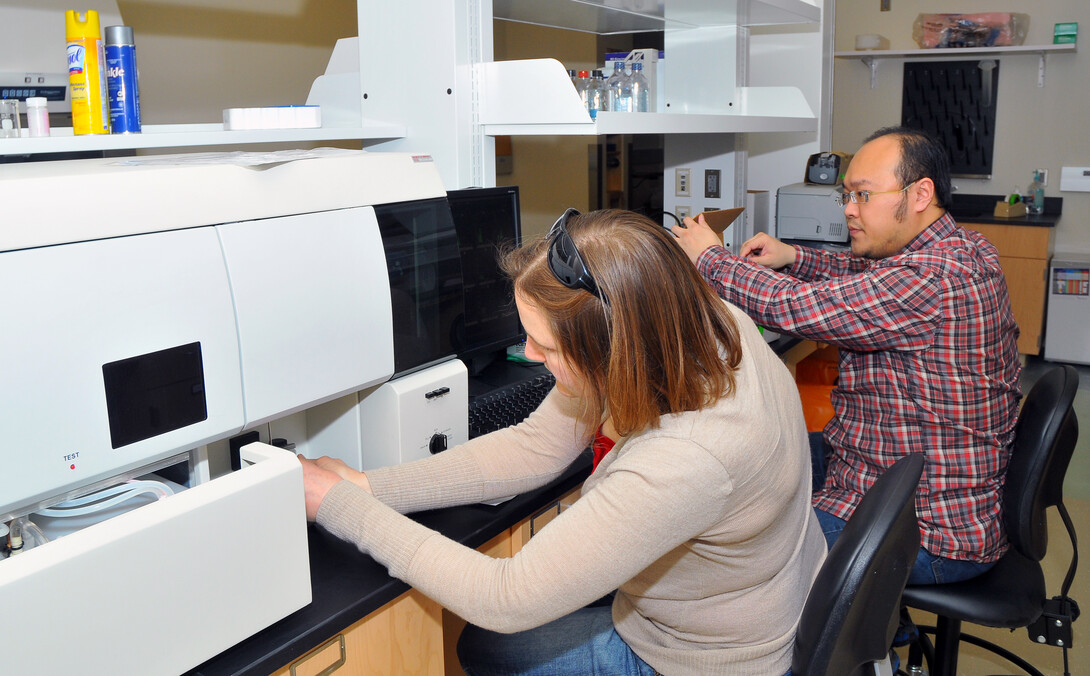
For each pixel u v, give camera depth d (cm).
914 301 154
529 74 161
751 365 102
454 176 170
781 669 112
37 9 201
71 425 89
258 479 97
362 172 124
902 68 541
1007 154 525
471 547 125
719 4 214
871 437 167
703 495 94
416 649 123
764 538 106
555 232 97
